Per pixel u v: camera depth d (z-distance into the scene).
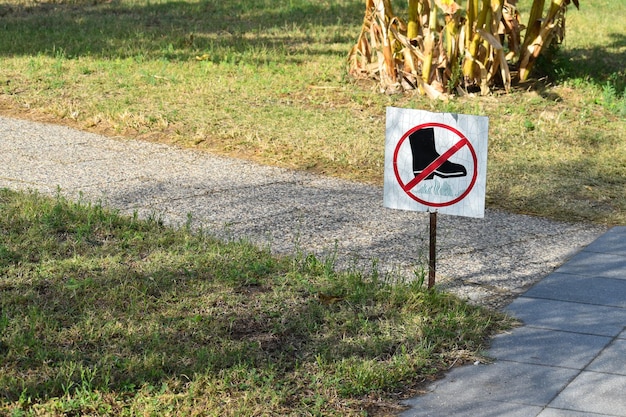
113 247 7.74
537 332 6.47
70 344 5.91
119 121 12.75
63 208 8.67
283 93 14.54
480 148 6.63
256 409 5.20
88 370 5.42
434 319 6.52
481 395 5.51
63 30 19.91
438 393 5.54
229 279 7.07
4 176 10.16
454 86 14.55
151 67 16.19
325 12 23.55
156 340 5.93
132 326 6.15
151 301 6.63
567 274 7.74
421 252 8.10
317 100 14.20
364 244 8.34
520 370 5.85
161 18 22.16
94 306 6.46
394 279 7.40
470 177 6.69
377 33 14.80
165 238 7.96
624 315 6.81
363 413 5.22
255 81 15.23
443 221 9.21
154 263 7.39
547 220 9.39
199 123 12.65
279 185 10.28
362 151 11.55
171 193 9.77
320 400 5.29
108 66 16.16
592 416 5.24
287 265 7.47
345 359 5.83
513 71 15.84
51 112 13.27
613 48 19.38
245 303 6.70
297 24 21.72
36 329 6.09
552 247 8.50
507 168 11.05
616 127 13.24
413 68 14.52
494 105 14.06
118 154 11.37
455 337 6.30
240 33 20.09
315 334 6.23
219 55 17.38
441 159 6.75
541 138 12.41
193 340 6.05
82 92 14.34
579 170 11.13
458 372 5.83
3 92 14.28
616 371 5.84
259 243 8.23
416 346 6.07
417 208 6.87
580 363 5.96
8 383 5.34
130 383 5.42
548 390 5.57
